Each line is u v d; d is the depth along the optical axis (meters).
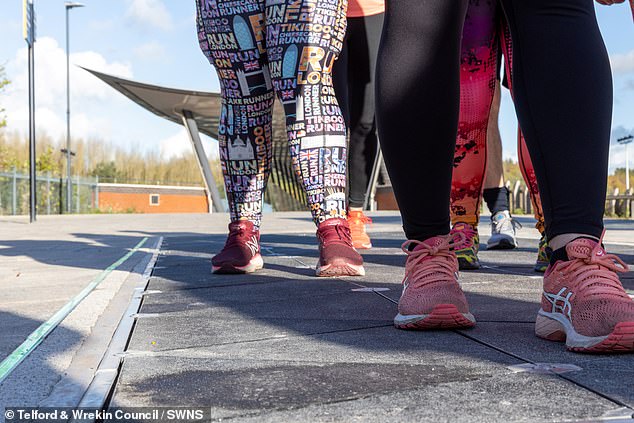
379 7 3.02
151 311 1.59
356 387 0.88
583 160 1.18
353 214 3.43
